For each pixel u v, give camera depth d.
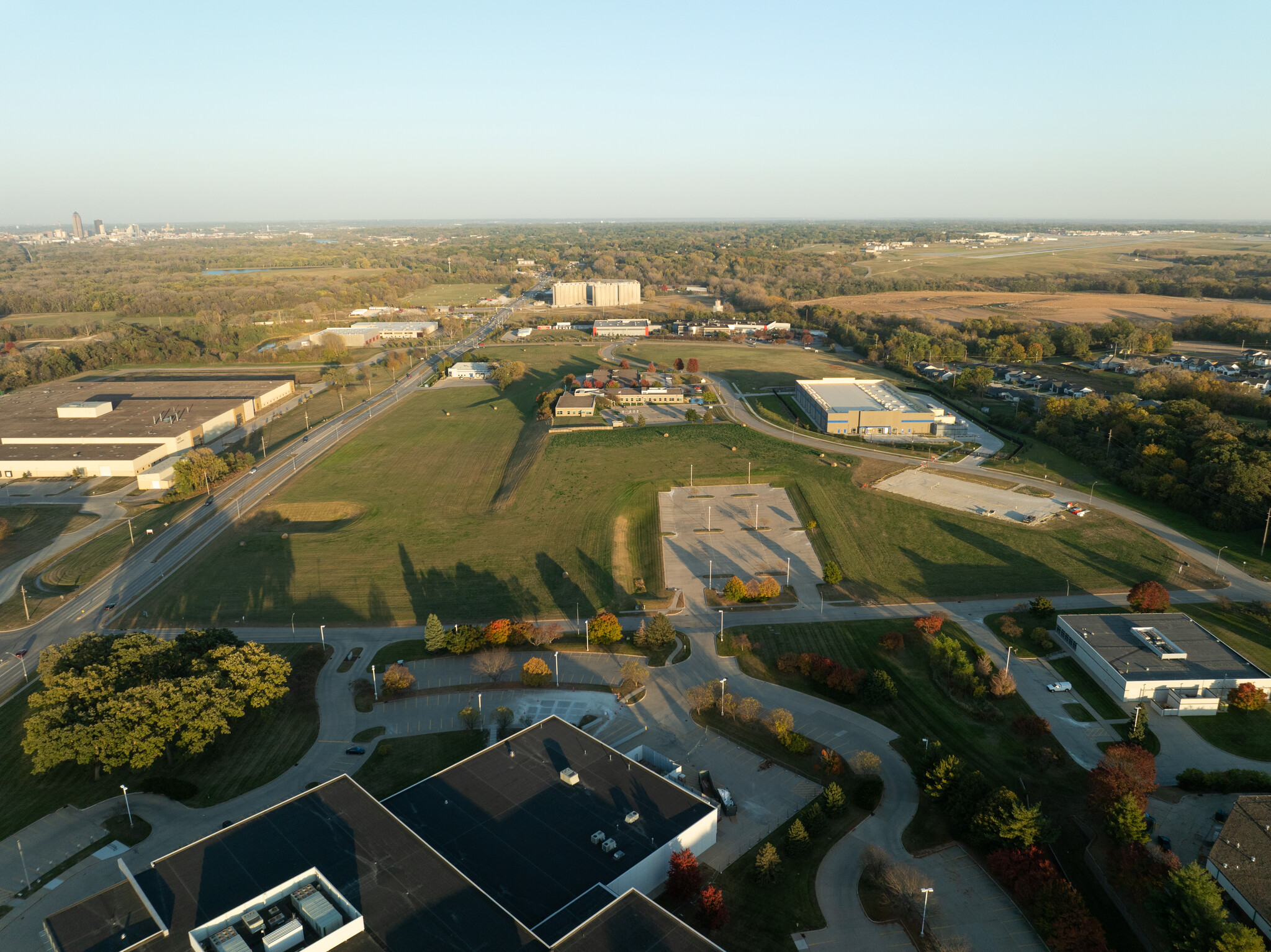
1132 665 112.38
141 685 100.62
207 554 161.25
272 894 67.00
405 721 107.88
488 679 117.88
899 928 75.25
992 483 191.25
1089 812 88.44
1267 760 97.31
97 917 67.50
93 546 165.12
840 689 111.62
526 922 69.00
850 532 165.38
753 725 106.56
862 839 86.56
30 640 129.25
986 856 83.25
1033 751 96.62
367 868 72.88
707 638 129.00
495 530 170.00
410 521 176.62
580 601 141.50
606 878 74.38
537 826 81.62
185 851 75.31
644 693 114.31
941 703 110.31
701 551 159.12
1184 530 163.12
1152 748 99.75
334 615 137.38
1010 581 145.00
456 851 77.94
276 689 106.44
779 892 79.25
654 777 90.19
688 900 77.62
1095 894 78.12
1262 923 70.50
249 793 93.38
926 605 137.62
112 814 90.19
